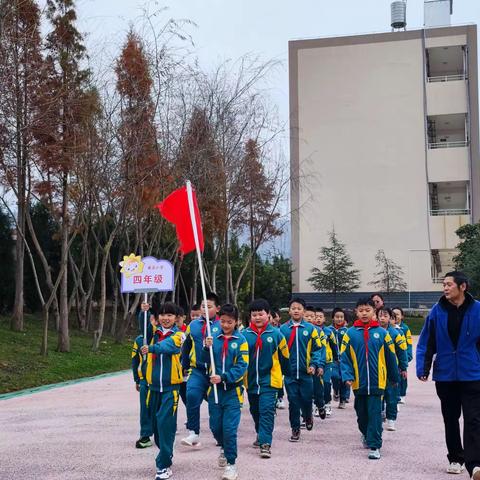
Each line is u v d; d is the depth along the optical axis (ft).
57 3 60.59
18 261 71.61
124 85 64.85
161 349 21.07
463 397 19.56
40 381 50.60
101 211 71.72
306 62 158.92
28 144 56.34
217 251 85.76
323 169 156.15
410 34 154.61
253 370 23.82
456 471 21.04
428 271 149.59
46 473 21.58
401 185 152.87
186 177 71.10
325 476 20.76
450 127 160.56
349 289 146.20
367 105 155.74
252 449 25.26
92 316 95.30
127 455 24.27
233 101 79.41
